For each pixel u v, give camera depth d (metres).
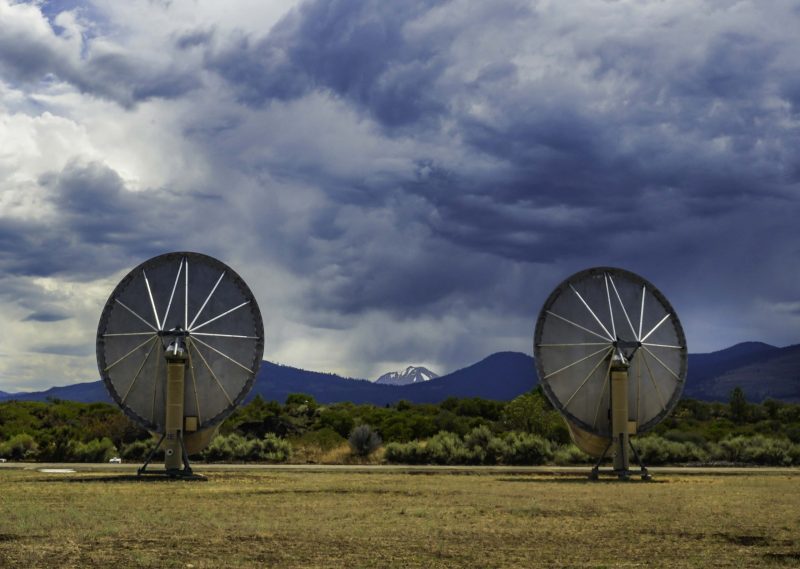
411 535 27.97
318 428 99.12
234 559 23.58
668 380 56.50
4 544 25.45
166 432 50.00
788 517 33.56
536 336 55.47
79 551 24.48
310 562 23.33
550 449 77.56
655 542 27.34
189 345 51.34
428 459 75.81
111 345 50.91
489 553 25.03
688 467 72.56
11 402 106.19
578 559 24.33
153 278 51.78
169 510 33.69
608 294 56.25
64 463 68.94
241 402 51.72
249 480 49.44
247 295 52.50
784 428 110.88
